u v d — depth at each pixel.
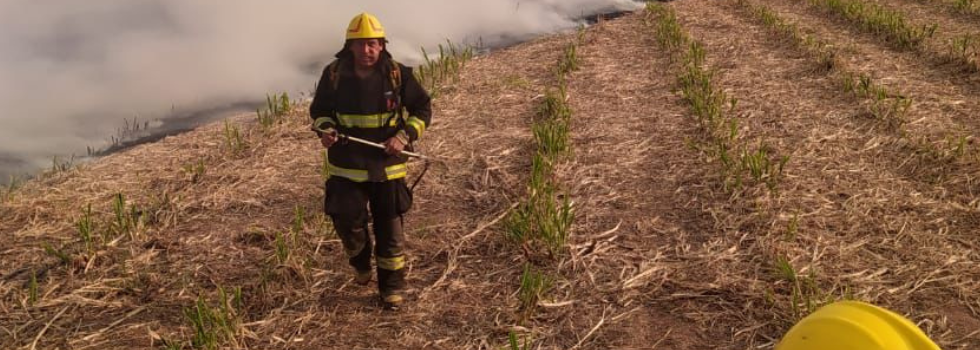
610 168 6.57
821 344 2.77
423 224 5.66
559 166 6.58
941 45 10.13
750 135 7.17
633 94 8.72
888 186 5.99
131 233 5.46
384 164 4.21
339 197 4.22
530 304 4.47
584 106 8.34
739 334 4.28
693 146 6.89
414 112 4.29
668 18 12.09
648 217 5.68
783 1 13.73
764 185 5.95
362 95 4.14
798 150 6.74
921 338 2.70
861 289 4.62
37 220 5.83
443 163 6.79
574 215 5.48
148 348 4.28
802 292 4.59
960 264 4.85
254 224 5.70
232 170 6.74
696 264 4.97
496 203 5.94
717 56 10.19
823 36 11.03
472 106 8.50
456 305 4.62
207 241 5.45
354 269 4.91
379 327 4.43
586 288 4.75
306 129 7.84
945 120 7.39
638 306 4.57
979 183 5.91
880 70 9.21
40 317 4.57
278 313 4.54
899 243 5.14
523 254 5.10
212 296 4.75
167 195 6.04
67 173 6.96
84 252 5.25
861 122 7.43
